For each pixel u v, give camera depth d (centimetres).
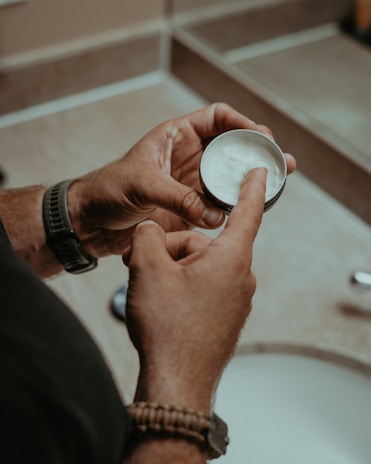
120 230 62
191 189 53
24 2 96
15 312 29
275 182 50
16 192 62
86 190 59
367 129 94
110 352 75
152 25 111
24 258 61
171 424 35
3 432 26
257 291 81
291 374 76
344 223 92
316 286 82
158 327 39
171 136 60
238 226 43
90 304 80
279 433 73
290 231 90
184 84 116
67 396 28
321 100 98
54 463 27
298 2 104
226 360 41
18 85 104
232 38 108
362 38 109
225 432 38
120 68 112
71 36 104
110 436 32
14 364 27
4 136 103
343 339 76
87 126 107
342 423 72
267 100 98
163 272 40
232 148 52
